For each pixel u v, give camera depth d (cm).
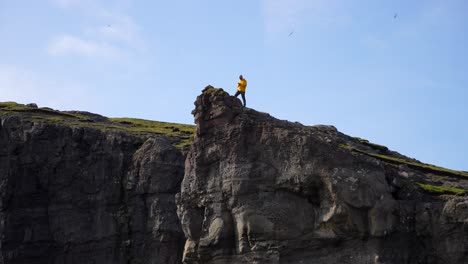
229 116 9238
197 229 9181
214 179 9156
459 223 8869
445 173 10762
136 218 12638
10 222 12600
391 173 9288
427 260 8875
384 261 8644
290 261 8769
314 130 9494
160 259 12294
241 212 8912
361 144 11344
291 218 8844
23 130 13150
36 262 12575
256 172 8988
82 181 12975
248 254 8831
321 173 8831
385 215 8794
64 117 14975
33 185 12875
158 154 12781
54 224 12794
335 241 8750
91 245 12700
